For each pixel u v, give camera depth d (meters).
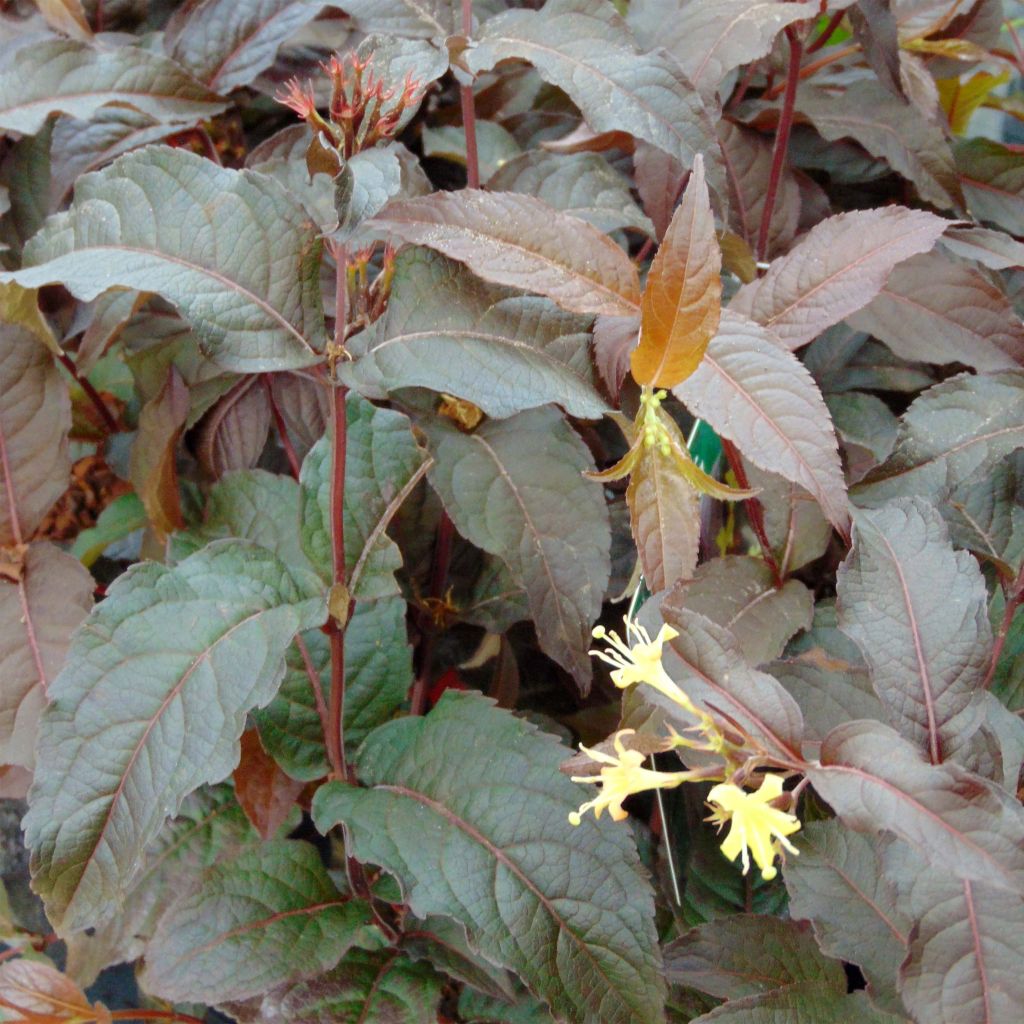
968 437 0.39
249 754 0.43
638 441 0.35
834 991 0.38
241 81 0.48
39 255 0.37
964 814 0.31
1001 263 0.42
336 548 0.38
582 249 0.36
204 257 0.36
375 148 0.35
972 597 0.34
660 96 0.40
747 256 0.43
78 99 0.46
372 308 0.37
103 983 0.52
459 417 0.44
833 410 0.47
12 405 0.45
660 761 0.43
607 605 0.48
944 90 0.56
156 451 0.46
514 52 0.41
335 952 0.40
